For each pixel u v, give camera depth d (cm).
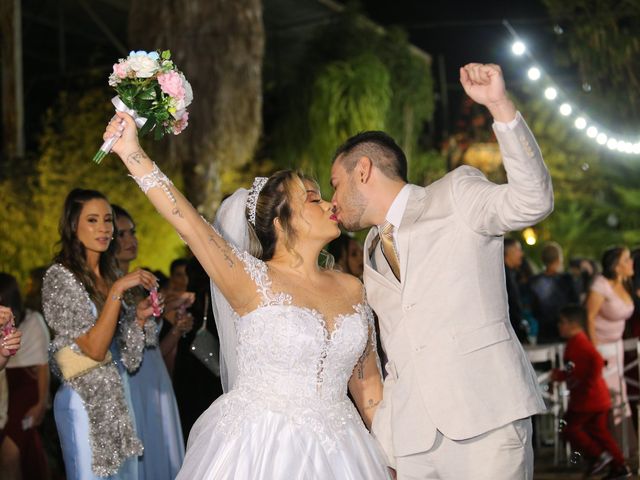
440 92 2036
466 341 336
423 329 342
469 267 337
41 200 1066
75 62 1689
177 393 536
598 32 1157
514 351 342
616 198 1783
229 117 1031
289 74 1515
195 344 518
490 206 326
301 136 1386
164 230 1130
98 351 449
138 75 320
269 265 362
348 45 1423
